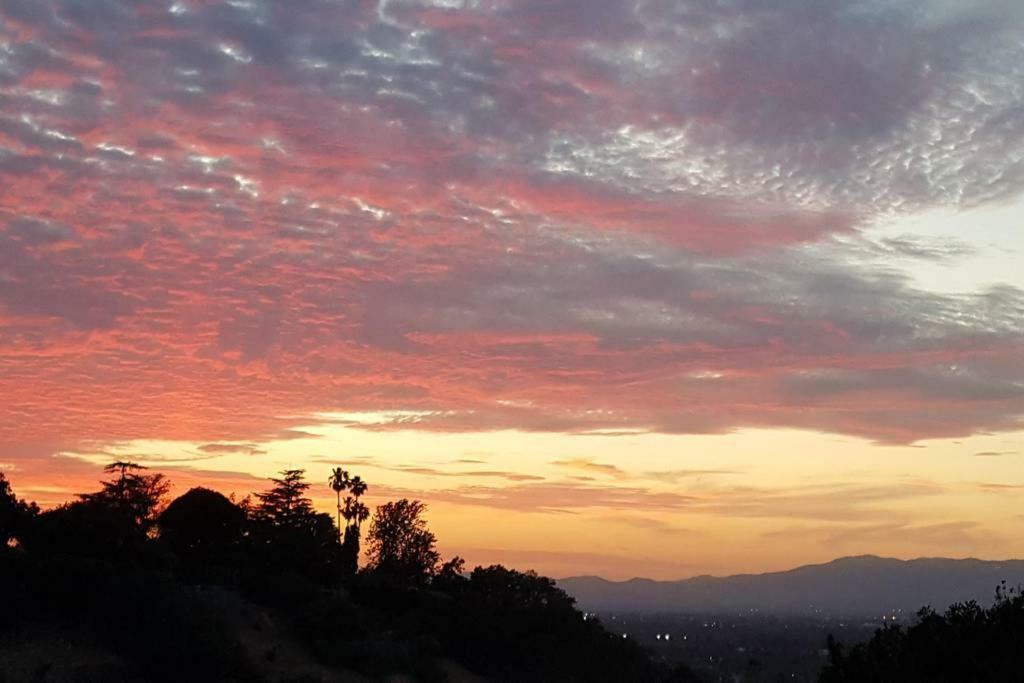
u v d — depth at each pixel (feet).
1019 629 60.80
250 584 178.19
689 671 225.76
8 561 136.26
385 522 277.64
